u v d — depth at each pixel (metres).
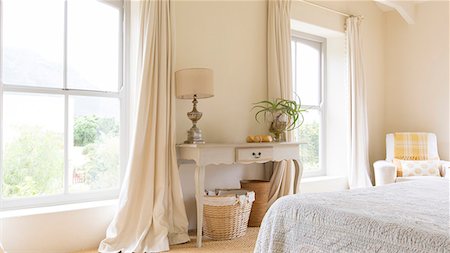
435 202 1.82
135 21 3.22
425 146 4.50
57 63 2.96
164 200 2.99
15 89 2.75
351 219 1.55
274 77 3.84
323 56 4.84
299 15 4.20
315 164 4.75
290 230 1.75
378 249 1.42
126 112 3.28
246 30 3.78
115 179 3.24
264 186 3.47
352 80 4.57
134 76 3.22
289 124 3.80
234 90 3.67
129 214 2.85
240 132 3.71
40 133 2.88
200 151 2.92
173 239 2.96
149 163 2.92
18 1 2.79
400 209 1.66
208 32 3.51
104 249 2.73
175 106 3.24
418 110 4.91
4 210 2.70
